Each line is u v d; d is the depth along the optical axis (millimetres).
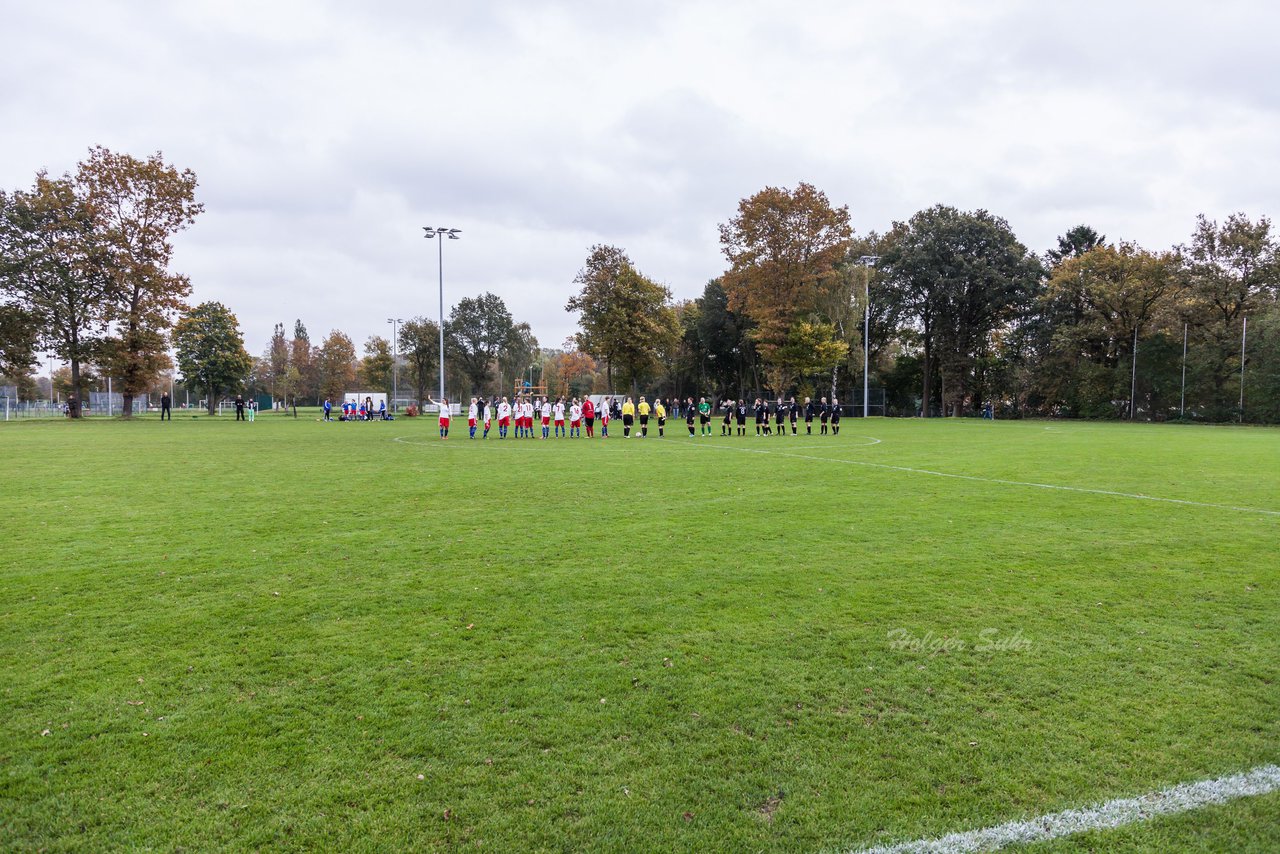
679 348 76938
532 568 7758
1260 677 4977
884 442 28297
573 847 3188
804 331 52938
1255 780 3734
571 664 5145
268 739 4070
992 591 6945
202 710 4418
